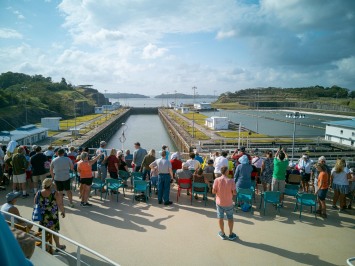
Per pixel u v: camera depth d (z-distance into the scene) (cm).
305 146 5262
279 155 1021
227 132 6950
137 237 782
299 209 1029
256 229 852
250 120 11725
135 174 1193
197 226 859
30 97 10981
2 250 127
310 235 820
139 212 959
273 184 1034
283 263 671
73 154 1281
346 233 838
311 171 1323
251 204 1011
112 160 1148
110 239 769
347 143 5581
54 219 671
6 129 7481
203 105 17050
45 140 5575
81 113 12694
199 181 1060
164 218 913
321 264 671
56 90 16588
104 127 7825
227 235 807
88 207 995
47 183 654
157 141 7981
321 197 952
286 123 10631
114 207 1001
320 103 19850
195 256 692
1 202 1025
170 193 1180
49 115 10150
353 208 1048
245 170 984
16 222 638
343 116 12975
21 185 1067
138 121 13712
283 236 810
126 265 647
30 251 272
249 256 698
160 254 698
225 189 762
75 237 778
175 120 9644
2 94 9081
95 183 1119
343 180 999
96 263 649
